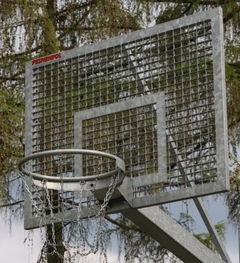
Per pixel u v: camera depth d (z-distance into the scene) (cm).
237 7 1361
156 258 1305
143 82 1037
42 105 1090
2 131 1227
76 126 1057
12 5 1315
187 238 1052
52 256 1259
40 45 1316
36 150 1077
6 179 1255
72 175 1052
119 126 1041
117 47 1057
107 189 1002
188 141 1092
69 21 1355
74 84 1091
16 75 1315
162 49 1231
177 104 1016
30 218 1057
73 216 1036
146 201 1000
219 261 1076
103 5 1333
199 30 1028
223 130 986
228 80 1309
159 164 1005
